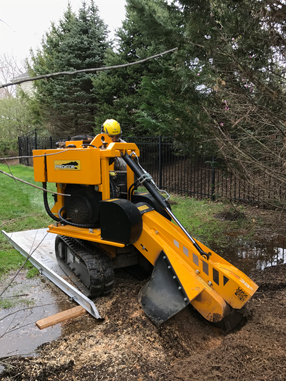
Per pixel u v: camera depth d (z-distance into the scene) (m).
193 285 2.90
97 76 15.10
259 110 3.29
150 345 2.79
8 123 22.75
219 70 3.40
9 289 3.96
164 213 3.73
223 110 3.75
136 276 4.15
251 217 6.82
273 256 5.01
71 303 3.63
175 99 3.98
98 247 3.94
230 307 2.91
